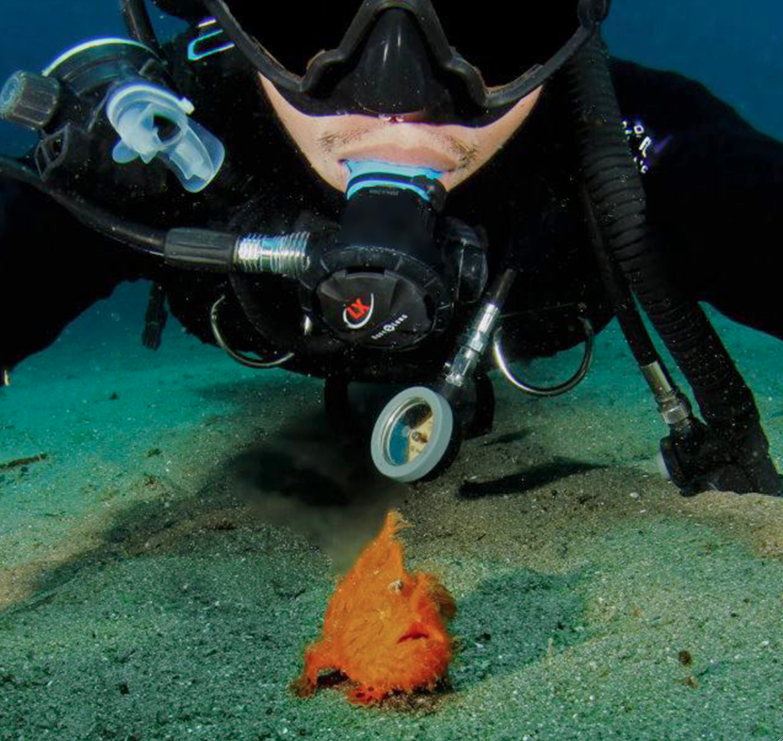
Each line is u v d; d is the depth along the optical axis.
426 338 0.44
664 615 0.47
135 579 0.57
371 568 0.44
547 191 0.52
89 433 1.00
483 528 0.61
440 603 0.45
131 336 2.11
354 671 0.42
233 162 0.49
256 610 0.53
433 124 0.43
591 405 0.98
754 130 0.49
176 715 0.42
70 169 0.44
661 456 0.60
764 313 0.47
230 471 0.81
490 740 0.39
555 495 0.65
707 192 0.46
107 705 0.43
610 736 0.38
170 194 0.50
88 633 0.50
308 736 0.40
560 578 0.53
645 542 0.55
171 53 0.57
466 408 0.61
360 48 0.41
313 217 0.49
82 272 0.50
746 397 0.56
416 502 0.69
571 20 0.42
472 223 0.52
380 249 0.41
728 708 0.39
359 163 0.45
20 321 0.47
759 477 0.59
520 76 0.43
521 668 0.44
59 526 0.71
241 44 0.42
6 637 0.50
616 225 0.49
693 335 0.51
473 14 0.41
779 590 0.48
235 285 0.51
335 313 0.43
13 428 1.06
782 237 0.44
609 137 0.49
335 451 0.86
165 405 1.11
